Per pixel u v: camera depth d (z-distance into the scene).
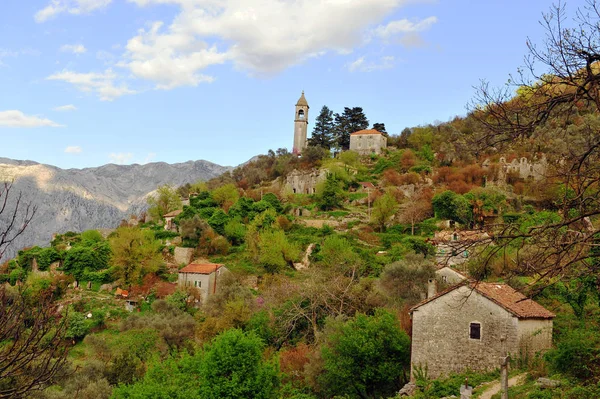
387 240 85.81
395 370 35.25
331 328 41.88
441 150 122.44
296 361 42.88
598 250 12.95
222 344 33.62
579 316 34.75
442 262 14.05
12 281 80.56
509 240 13.74
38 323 13.71
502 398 24.42
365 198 112.50
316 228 96.00
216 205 111.94
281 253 80.56
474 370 32.62
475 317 33.16
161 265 85.25
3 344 13.37
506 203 86.12
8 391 13.27
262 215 95.94
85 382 41.34
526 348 31.98
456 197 88.81
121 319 68.31
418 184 108.69
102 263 85.62
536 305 34.56
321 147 154.38
